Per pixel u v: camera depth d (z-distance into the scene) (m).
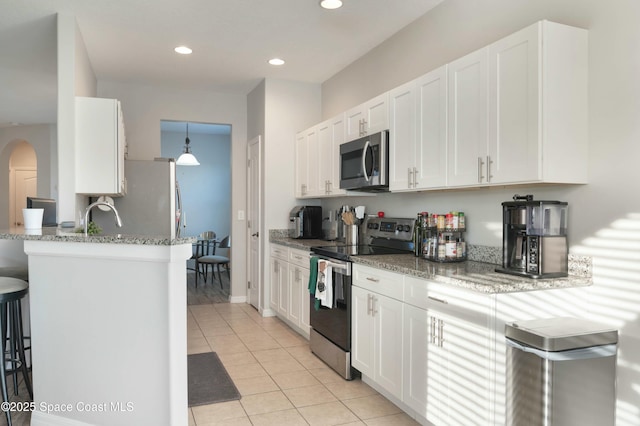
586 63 2.12
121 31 3.59
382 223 3.70
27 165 8.60
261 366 3.38
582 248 2.14
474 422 1.99
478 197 2.76
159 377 2.12
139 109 5.18
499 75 2.20
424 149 2.77
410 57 3.46
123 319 2.19
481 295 1.95
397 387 2.55
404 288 2.49
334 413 2.60
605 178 2.04
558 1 2.27
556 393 1.71
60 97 3.24
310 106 5.13
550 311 2.03
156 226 4.27
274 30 3.59
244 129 5.68
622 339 1.96
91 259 2.24
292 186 5.08
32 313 2.34
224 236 8.39
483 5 2.73
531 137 2.03
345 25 3.50
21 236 2.31
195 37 3.74
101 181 3.28
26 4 3.11
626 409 1.95
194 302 5.69
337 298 3.23
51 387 2.33
